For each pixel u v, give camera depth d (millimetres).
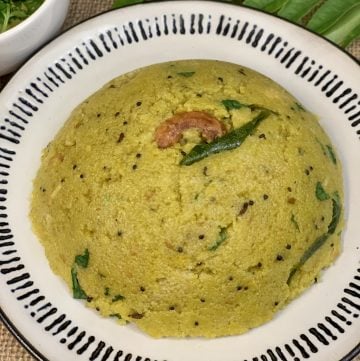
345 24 268
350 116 245
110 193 208
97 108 229
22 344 202
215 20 265
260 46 261
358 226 224
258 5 275
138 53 264
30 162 244
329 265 218
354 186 232
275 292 207
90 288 211
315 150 222
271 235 204
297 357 200
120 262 204
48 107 255
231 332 206
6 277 219
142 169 206
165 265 201
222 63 241
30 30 256
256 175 205
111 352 204
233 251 200
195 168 203
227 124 212
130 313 207
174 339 207
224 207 201
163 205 202
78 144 223
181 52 264
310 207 212
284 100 230
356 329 203
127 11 265
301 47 258
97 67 262
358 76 249
